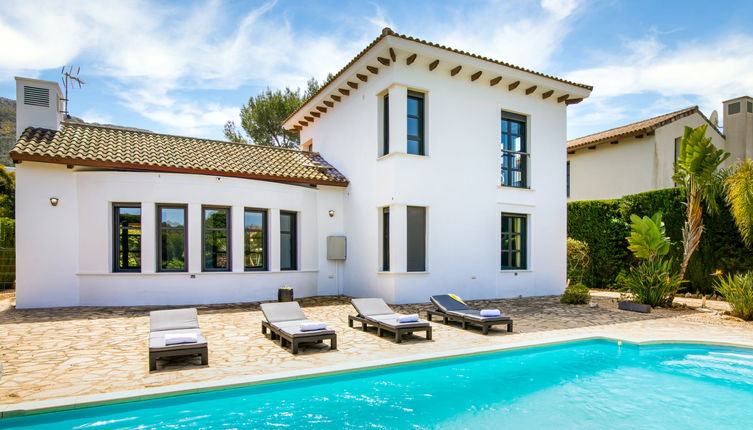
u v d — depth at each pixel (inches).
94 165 452.1
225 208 505.0
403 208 500.7
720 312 441.4
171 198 470.9
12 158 422.9
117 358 258.5
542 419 208.5
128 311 424.2
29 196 440.8
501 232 583.5
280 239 540.7
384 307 369.4
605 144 848.3
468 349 281.6
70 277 450.6
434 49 498.0
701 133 480.4
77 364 245.0
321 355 269.3
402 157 501.0
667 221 590.2
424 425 199.8
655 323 388.2
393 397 231.9
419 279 508.4
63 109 588.1
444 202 529.3
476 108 558.6
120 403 191.3
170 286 469.1
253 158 582.9
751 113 875.4
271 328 308.2
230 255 502.3
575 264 668.7
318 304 493.4
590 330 354.9
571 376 268.2
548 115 620.1
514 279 578.9
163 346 237.0
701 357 300.5
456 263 535.5
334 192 596.7
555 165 623.8
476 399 231.6
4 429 173.6
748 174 484.1
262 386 217.9
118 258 467.5
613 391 244.5
